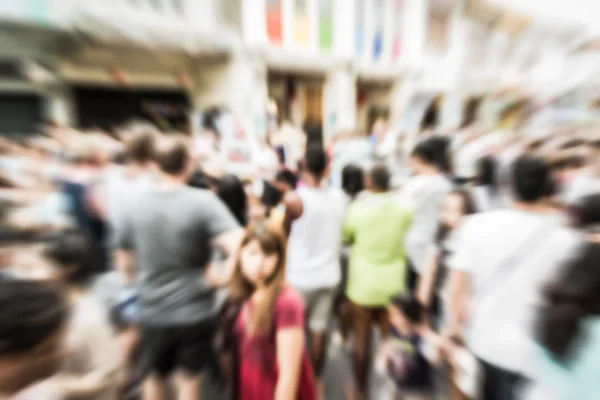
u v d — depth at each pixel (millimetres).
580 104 12516
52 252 1412
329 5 9336
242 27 8352
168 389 2127
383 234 2211
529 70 13758
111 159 2869
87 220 2598
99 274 2484
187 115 7988
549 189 1487
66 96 6402
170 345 1783
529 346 1386
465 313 1710
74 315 1146
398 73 11125
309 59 9383
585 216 1282
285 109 10172
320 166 2250
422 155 2615
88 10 5480
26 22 4828
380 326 2389
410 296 2129
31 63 5539
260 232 1368
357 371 2361
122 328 2182
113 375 1169
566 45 14016
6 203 2109
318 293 2285
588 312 977
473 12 12023
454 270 1677
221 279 1889
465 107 12828
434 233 2520
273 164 4148
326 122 10492
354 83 10180
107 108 7070
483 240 1541
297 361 1319
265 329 1355
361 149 5160
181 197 1724
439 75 11734
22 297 796
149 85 7500
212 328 1845
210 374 2104
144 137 2031
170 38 6582
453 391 1943
